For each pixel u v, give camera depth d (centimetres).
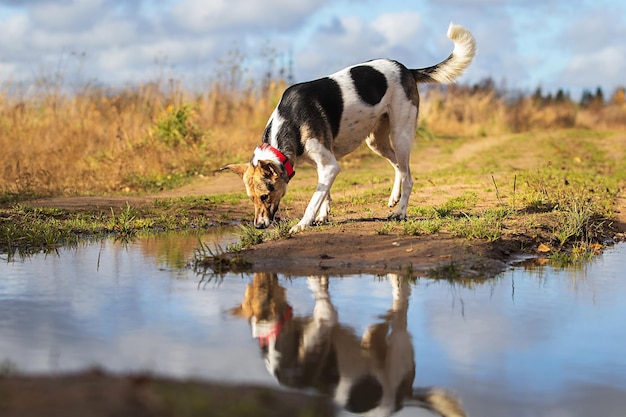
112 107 914
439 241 390
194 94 1017
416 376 254
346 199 538
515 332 293
